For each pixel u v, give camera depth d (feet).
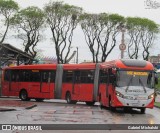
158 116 94.17
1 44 169.78
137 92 98.99
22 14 261.85
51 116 83.97
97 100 121.39
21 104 114.42
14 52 176.65
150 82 99.86
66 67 134.41
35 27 265.95
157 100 175.42
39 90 139.54
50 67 137.80
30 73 142.61
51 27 282.36
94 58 302.86
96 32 302.25
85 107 117.08
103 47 303.27
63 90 134.41
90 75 125.29
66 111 99.19
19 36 264.31
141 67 100.12
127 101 98.68
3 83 150.30
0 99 151.53
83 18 296.71
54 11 281.33
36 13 264.72
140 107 99.71
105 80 110.22
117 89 99.09
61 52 284.00
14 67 147.95
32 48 267.59
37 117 80.59
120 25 303.07
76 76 130.21
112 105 100.63
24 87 143.95
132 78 99.55
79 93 128.47
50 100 165.99
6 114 84.74
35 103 126.41
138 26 321.32
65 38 285.02
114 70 100.22
